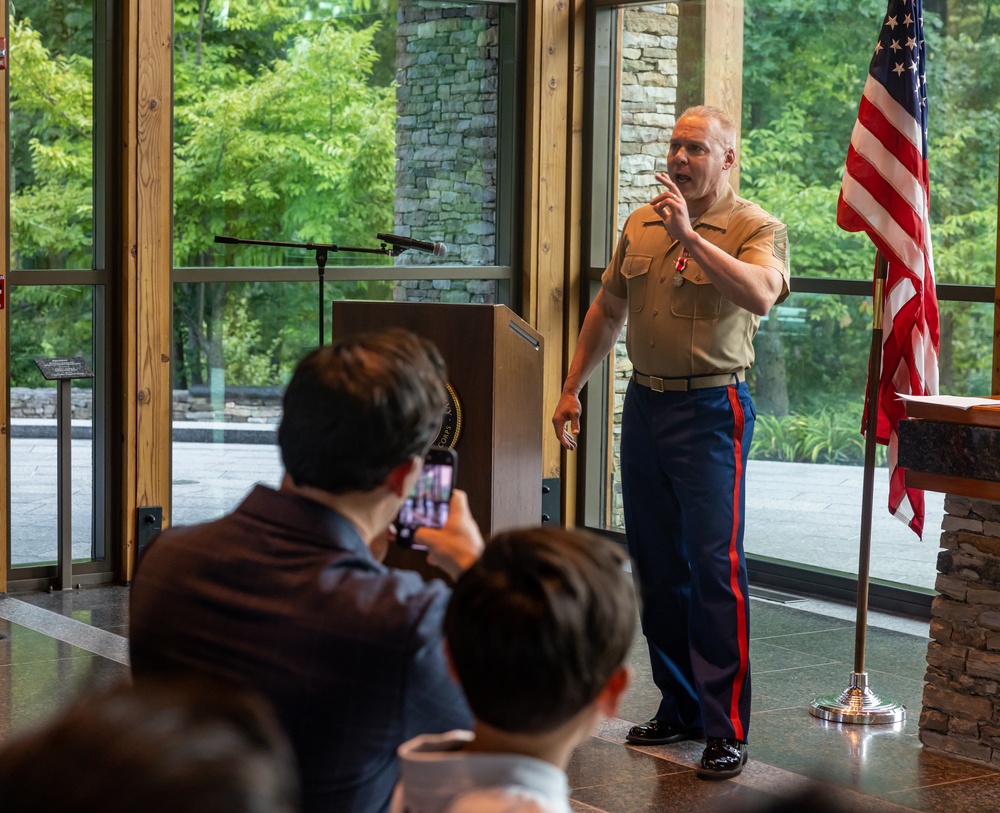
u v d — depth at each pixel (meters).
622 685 1.04
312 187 6.01
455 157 6.38
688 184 3.51
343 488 1.33
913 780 3.45
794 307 5.68
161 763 0.46
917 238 3.93
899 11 3.92
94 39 5.45
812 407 5.64
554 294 6.45
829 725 3.93
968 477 3.37
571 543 1.01
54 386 5.46
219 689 0.52
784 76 5.69
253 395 5.94
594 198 6.43
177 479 5.79
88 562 5.55
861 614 4.03
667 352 3.49
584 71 6.40
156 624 1.32
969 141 5.04
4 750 0.50
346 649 1.24
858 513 5.50
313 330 6.05
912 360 4.01
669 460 3.51
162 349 5.56
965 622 3.60
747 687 3.49
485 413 3.18
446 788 0.99
